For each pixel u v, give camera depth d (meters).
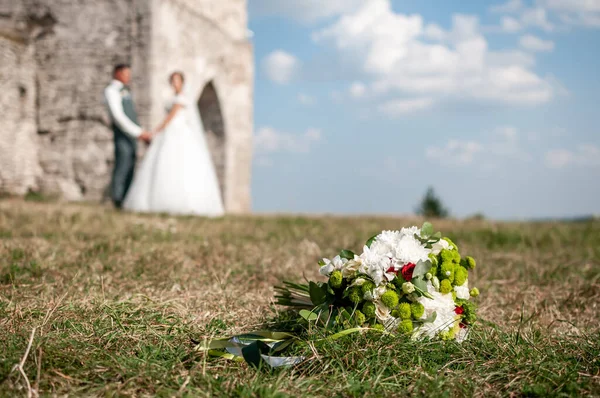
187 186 8.86
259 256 3.86
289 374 1.64
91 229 4.98
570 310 2.72
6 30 12.12
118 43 11.55
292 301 2.23
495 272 3.58
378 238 2.05
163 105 11.73
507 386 1.55
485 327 2.20
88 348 1.70
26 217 5.62
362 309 1.90
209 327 2.06
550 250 5.03
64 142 12.09
